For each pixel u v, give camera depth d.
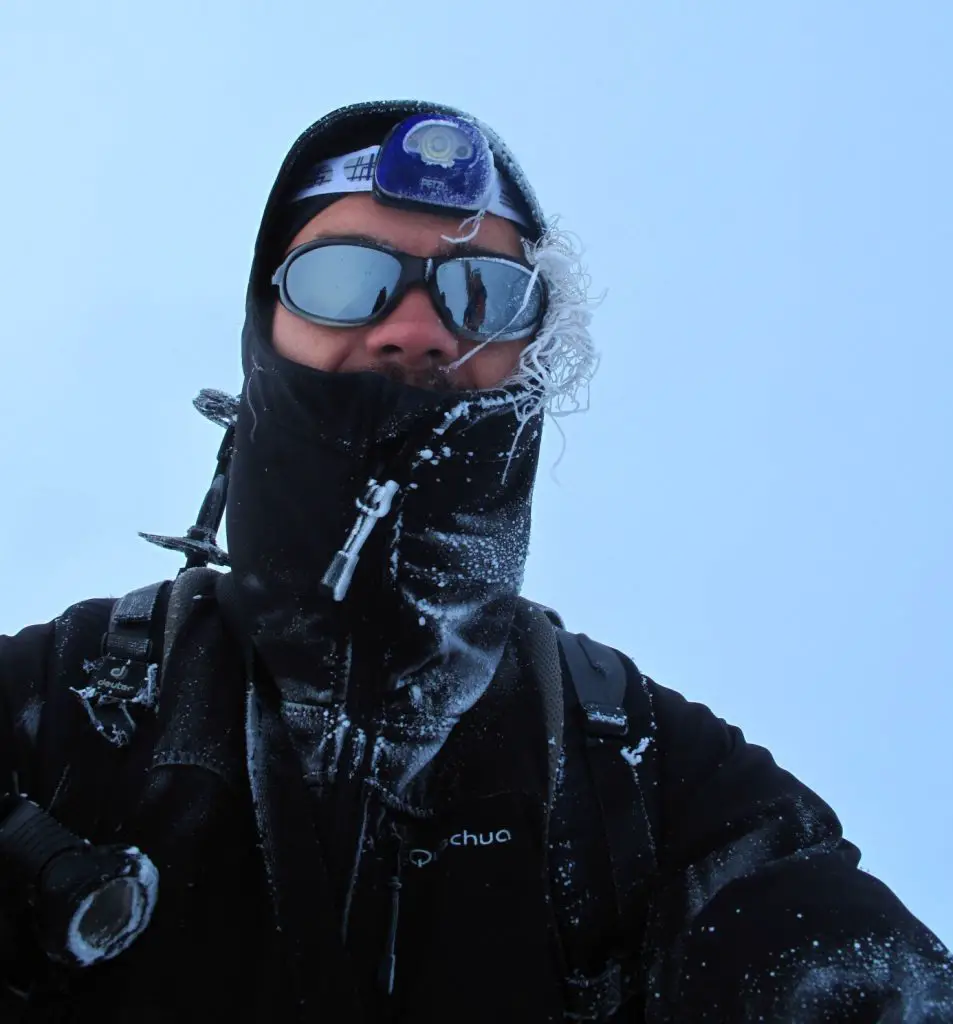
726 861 0.49
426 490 0.53
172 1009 0.43
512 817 0.49
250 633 0.51
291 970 0.44
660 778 0.53
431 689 0.51
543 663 0.54
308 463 0.52
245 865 0.47
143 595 0.54
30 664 0.51
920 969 0.44
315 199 0.58
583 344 0.58
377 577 0.52
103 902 0.42
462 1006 0.45
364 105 0.59
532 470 0.57
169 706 0.49
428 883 0.48
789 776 0.55
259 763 0.48
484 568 0.53
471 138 0.57
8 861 0.43
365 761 0.49
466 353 0.56
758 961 0.44
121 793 0.47
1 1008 0.43
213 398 0.62
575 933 0.48
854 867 0.48
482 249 0.57
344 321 0.55
